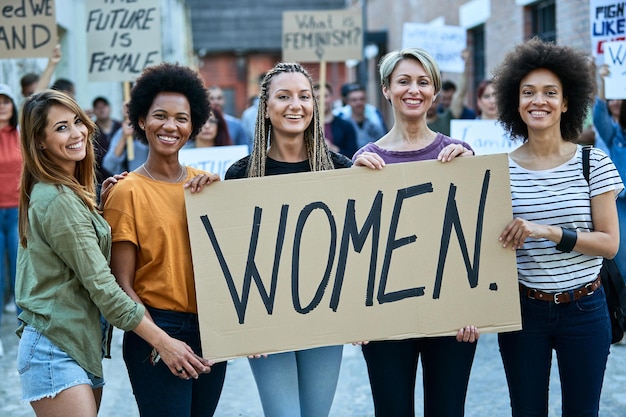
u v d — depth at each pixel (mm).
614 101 6574
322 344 3520
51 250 3225
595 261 3617
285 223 3516
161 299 3408
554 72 3650
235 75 26672
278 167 3670
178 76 3559
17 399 5387
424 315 3566
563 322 3580
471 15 12906
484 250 3584
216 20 26016
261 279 3486
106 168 7684
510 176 3676
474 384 5520
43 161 3277
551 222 3584
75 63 13367
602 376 3623
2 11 7457
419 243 3584
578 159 3623
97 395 3490
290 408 3555
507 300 3574
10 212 6887
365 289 3551
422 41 9742
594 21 6695
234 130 8711
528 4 10562
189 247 3484
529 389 3656
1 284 6949
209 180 3453
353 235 3553
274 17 26062
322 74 9344
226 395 5508
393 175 3578
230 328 3449
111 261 3410
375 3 20891
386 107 19438
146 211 3416
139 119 3611
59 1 12117
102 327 3461
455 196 3590
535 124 3623
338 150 9070
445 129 8438
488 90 7910
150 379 3406
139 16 7773
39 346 3209
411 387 3736
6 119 6816
